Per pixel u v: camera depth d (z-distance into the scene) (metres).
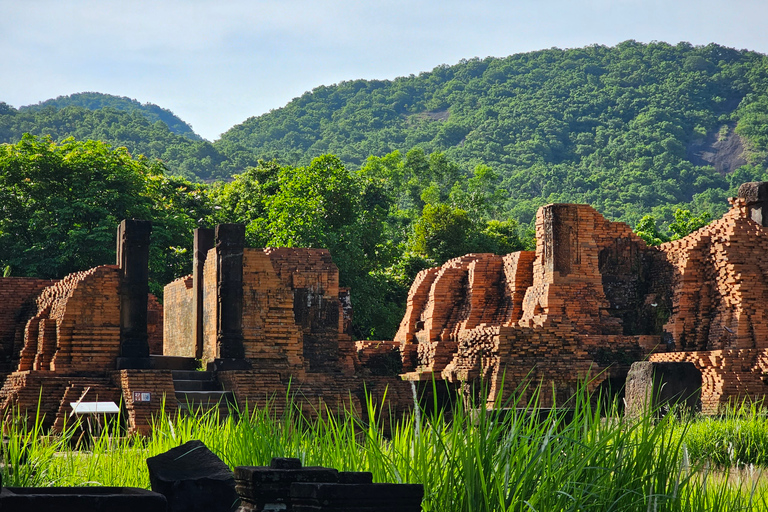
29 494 6.21
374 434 9.04
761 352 25.34
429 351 32.78
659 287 30.23
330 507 6.41
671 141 159.12
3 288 29.34
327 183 45.44
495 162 153.62
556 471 7.70
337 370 28.55
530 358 27.55
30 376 22.92
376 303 43.47
